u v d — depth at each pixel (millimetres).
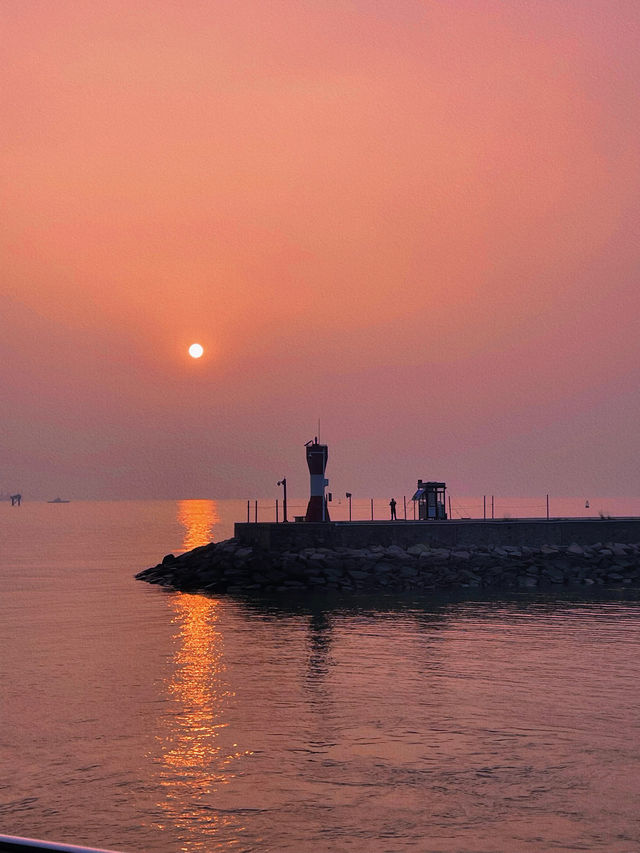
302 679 32344
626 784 21734
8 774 22469
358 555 61656
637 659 35312
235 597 56250
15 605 53844
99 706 28828
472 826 19422
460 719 26969
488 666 34156
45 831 19125
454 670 33500
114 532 186375
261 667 34469
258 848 18359
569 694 29781
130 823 19562
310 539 63188
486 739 25078
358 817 19891
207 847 18406
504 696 29578
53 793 21250
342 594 56531
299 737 25375
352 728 26141
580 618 45938
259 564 61625
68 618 47938
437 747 24453
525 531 65625
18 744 24828
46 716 27609
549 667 33906
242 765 23109
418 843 18609
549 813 20094
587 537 66500
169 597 57312
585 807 20406
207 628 43875
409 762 23281
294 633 42031
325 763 23266
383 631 42281
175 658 36406
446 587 58562
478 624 44125
